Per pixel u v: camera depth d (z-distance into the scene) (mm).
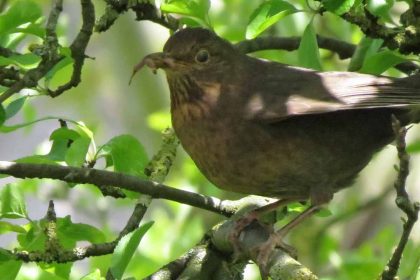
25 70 11148
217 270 10695
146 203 11305
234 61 11188
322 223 16812
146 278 10555
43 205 20500
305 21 15016
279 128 10875
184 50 11047
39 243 10734
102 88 20688
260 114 10836
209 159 11148
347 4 10555
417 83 11008
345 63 16641
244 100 10977
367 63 11211
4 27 10914
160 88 19844
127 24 19734
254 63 11336
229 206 11406
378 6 10930
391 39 10992
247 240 10477
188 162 16719
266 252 9977
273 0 10961
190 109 11086
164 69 11094
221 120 10953
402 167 9000
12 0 15391
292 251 10414
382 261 14766
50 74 10961
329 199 11086
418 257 10938
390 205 18641
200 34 11109
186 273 10609
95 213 17203
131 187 10906
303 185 11094
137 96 19875
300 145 10883
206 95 11039
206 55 11070
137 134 19812
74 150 10852
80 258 10414
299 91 10977
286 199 11328
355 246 18703
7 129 10844
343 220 17141
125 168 11352
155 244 15320
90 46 20516
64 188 16812
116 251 9641
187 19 12117
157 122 16391
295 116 10836
